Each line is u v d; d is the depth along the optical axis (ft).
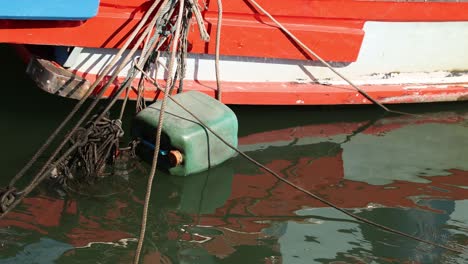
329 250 15.12
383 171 17.15
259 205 16.01
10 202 15.10
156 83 16.48
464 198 16.53
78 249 14.71
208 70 17.31
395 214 16.02
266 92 17.48
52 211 15.38
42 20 15.92
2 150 16.56
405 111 18.92
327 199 16.29
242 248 15.06
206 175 16.53
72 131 15.60
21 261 14.40
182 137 15.97
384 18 17.51
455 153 17.80
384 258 15.05
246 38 16.96
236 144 16.80
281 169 16.93
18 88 18.19
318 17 17.24
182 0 15.99
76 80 16.46
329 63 17.80
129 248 14.87
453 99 18.71
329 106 18.65
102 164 16.03
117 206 15.65
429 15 17.71
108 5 16.28
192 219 15.57
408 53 18.08
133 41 16.60
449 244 15.39
